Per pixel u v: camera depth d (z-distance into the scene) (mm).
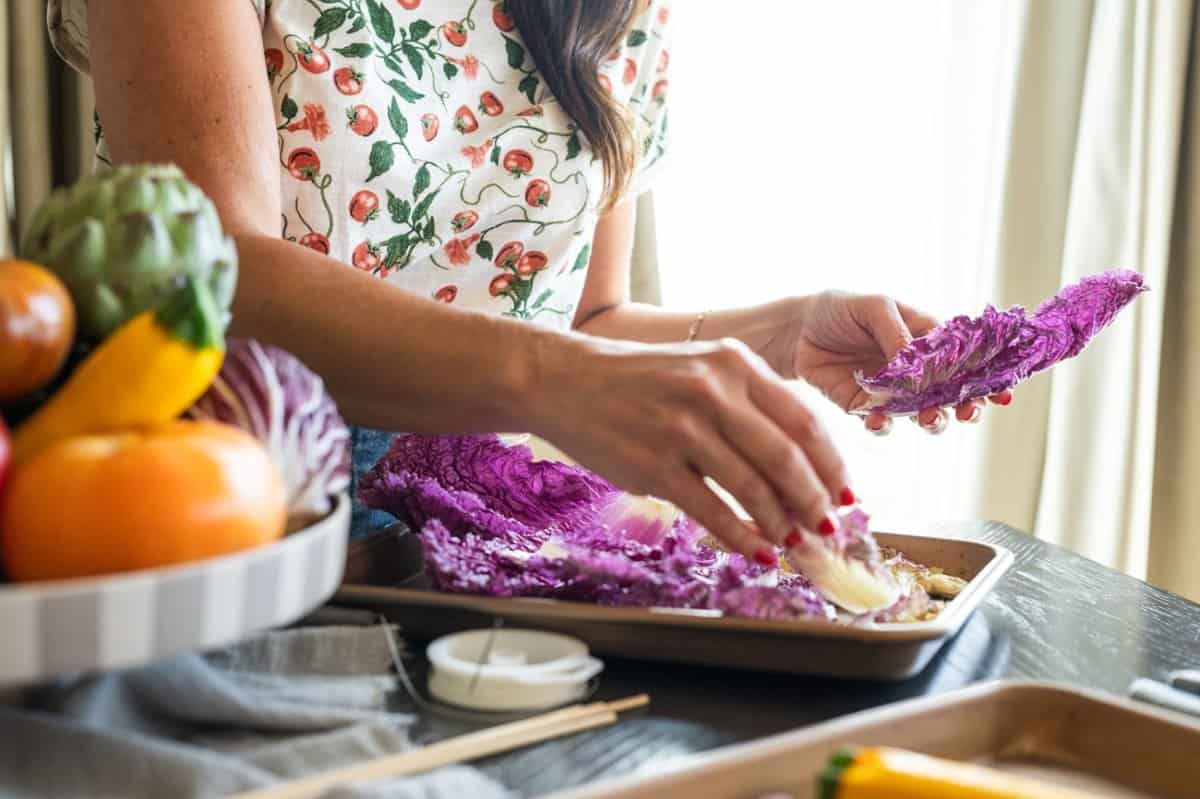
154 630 358
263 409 441
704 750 469
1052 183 1851
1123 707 443
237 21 760
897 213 1947
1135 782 436
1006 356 723
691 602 562
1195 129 1771
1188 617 697
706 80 1899
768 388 537
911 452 1962
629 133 1043
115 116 742
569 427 556
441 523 671
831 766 360
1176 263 1813
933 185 1919
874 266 1955
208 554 380
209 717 457
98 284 433
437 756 440
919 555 774
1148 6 1736
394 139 943
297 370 459
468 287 1041
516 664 521
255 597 382
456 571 572
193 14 733
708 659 542
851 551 600
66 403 404
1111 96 1786
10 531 377
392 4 955
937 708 434
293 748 442
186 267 447
